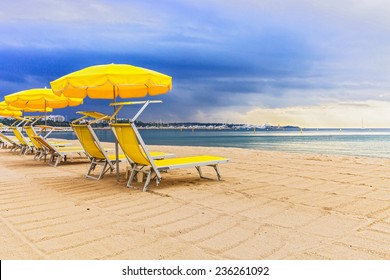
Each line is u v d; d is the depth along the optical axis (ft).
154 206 13.05
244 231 10.03
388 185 16.72
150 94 22.07
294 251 8.50
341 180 18.26
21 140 36.32
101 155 19.62
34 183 18.28
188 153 35.78
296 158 29.81
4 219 11.39
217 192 15.46
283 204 13.14
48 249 8.76
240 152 37.04
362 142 103.35
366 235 9.60
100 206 13.16
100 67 16.99
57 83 17.79
